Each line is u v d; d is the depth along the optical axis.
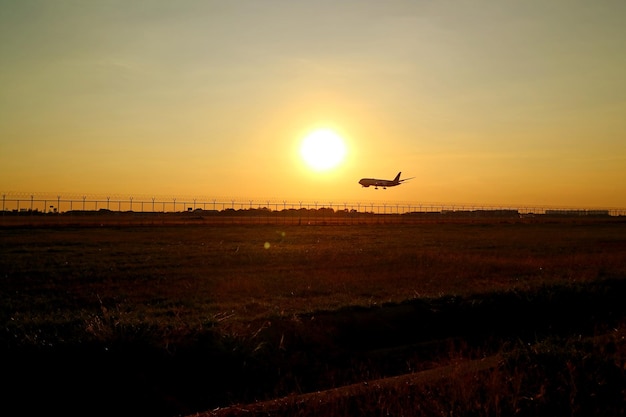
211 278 27.02
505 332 17.03
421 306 18.31
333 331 15.69
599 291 21.16
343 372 12.82
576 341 12.50
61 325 14.32
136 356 12.12
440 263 33.97
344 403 9.30
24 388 11.09
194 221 100.56
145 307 18.69
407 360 13.80
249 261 35.22
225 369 12.31
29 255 37.56
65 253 39.28
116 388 11.33
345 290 22.64
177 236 59.59
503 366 10.71
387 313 17.45
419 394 9.45
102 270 29.98
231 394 11.39
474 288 22.17
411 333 16.62
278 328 14.93
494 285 22.61
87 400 10.95
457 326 17.45
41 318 15.77
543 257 38.19
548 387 9.59
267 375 12.52
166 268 31.30
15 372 11.40
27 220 98.50
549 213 197.38
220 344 12.84
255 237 59.66
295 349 14.20
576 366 10.31
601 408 8.96
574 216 180.50
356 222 106.06
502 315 18.42
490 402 8.81
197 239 55.25
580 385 9.62
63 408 10.69
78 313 17.00
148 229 72.62
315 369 13.06
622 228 93.25
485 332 17.09
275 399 9.99
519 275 27.70
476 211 183.62
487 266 31.94
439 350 14.77
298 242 52.91
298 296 21.33
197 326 13.86
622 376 10.11
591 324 17.95
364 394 9.59
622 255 39.62
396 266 32.41
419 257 37.72
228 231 70.94
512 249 45.94
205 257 37.38
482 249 45.72
